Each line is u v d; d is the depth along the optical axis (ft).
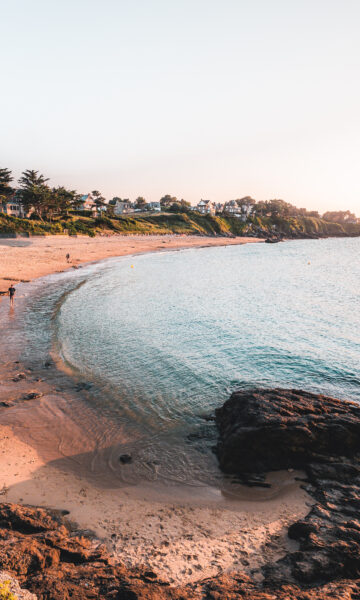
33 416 50.24
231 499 35.94
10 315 101.30
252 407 45.03
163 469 40.55
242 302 141.38
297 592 23.22
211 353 80.28
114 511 33.40
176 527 31.63
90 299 130.21
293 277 219.20
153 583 23.97
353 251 457.27
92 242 341.41
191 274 218.38
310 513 32.42
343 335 97.09
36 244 276.21
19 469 38.52
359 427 41.32
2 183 335.47
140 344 84.07
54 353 74.38
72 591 21.58
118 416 51.90
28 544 24.91
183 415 52.95
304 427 40.73
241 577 25.59
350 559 26.30
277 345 86.99
